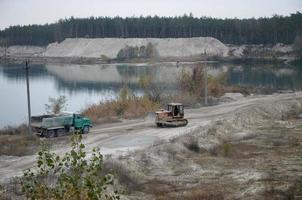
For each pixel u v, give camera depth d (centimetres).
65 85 11712
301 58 19362
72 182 1034
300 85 10356
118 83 11838
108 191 2725
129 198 2767
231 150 4156
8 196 2486
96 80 12925
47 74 15438
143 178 3269
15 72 16475
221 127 4972
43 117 4447
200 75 7706
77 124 4500
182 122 4988
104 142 4181
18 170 3172
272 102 6875
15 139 4153
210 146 4244
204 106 6606
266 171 3444
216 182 3197
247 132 5016
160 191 2986
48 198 1035
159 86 7300
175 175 3394
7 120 6384
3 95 9562
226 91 8375
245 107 6388
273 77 12650
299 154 4003
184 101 6644
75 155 1078
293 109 6731
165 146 3941
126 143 4125
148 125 5066
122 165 3272
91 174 1046
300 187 2998
